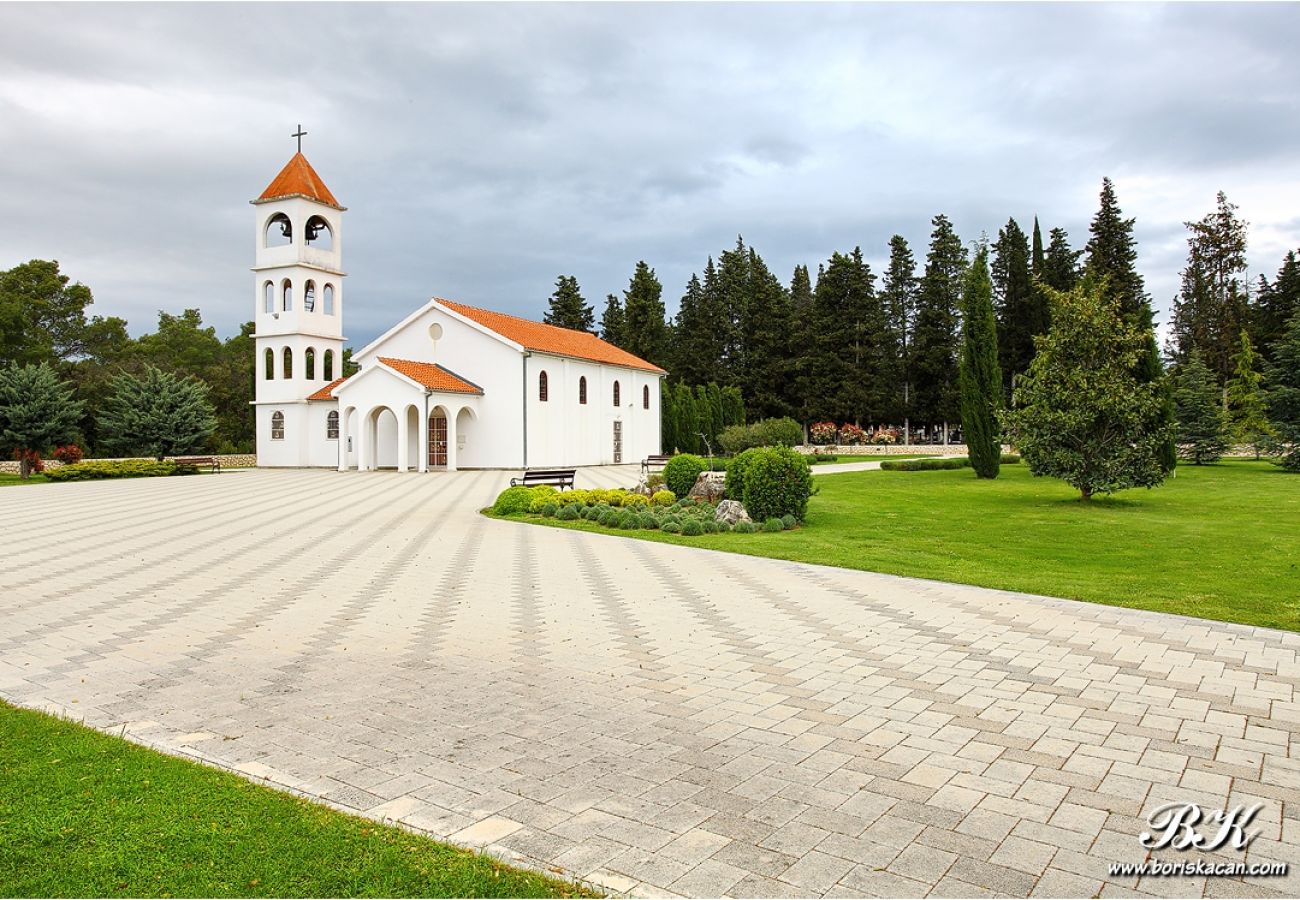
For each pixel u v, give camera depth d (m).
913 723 5.63
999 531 16.28
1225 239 60.03
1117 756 5.05
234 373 63.56
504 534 16.12
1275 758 5.02
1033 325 59.59
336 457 43.16
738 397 60.53
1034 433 21.67
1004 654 7.40
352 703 6.02
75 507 22.14
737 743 5.25
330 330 45.31
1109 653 7.43
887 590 10.41
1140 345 22.02
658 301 72.88
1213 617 8.90
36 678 6.63
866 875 3.65
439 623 8.59
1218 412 39.34
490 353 40.53
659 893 3.48
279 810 4.17
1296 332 35.25
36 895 3.36
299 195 42.56
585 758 4.99
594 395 46.19
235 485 30.78
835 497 23.56
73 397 44.41
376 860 3.68
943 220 62.19
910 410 64.44
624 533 16.22
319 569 12.03
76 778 4.52
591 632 8.20
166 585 10.77
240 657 7.26
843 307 65.12
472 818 4.18
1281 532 15.92
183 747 5.14
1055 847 3.92
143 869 3.57
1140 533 15.89
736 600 9.79
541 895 3.44
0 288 56.31
